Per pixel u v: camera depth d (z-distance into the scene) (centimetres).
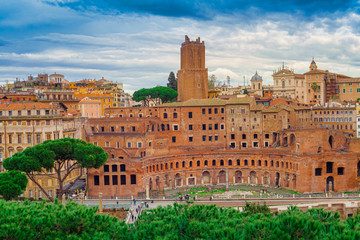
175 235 6266
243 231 6250
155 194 15075
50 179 14262
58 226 6662
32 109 14900
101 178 15125
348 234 5812
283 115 18300
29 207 7156
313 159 15600
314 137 15925
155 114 19238
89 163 12256
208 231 6344
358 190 15938
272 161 16988
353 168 15925
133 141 16875
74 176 15850
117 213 12269
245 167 17512
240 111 18750
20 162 11762
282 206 11444
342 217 11981
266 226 6159
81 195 14100
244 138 18800
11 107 14900
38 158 11850
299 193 15475
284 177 16388
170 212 7194
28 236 6303
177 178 17262
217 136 19025
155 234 6309
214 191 15950
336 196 14225
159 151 17138
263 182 17262
